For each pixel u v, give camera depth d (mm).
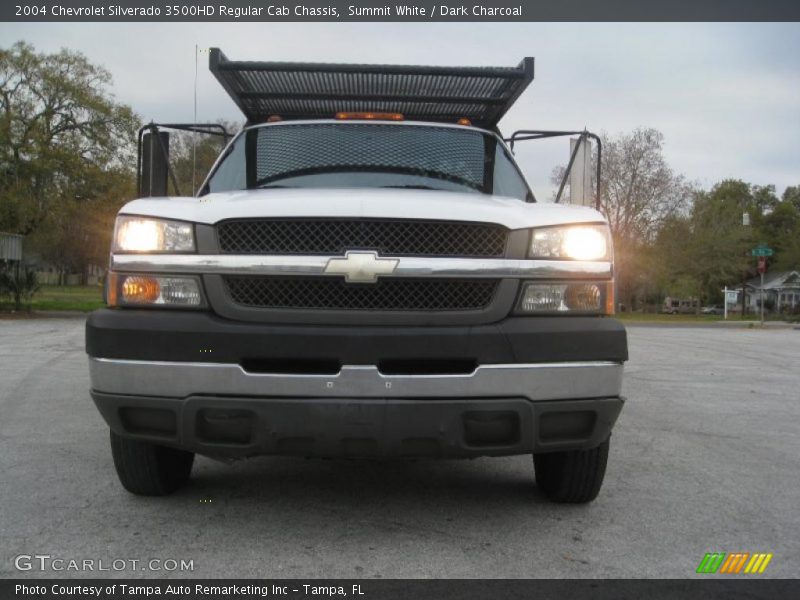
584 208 3828
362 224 3436
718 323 32812
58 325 19484
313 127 5133
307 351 3273
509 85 5602
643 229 46719
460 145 5059
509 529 3742
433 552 3406
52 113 25625
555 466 4074
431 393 3289
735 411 7539
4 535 3531
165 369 3344
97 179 25469
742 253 54438
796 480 4812
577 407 3438
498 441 3406
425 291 3402
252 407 3279
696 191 49469
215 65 5180
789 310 60750
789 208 85812
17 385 8328
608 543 3566
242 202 3535
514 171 5043
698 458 5418
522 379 3352
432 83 5621
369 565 3238
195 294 3420
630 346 16078
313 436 3285
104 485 4367
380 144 4969
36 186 25000
